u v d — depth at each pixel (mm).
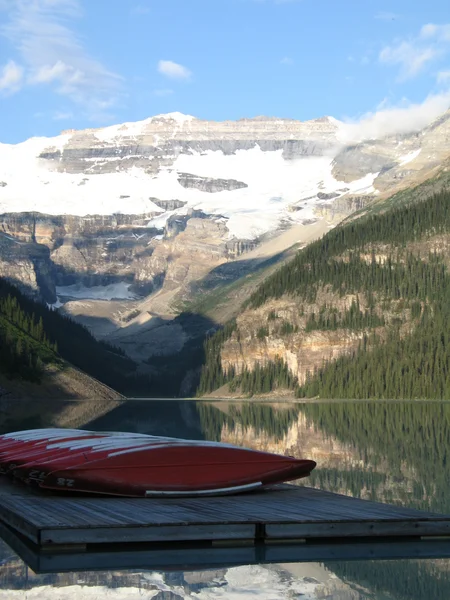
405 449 48750
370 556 19859
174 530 21016
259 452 27562
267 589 17047
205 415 105625
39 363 179250
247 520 21375
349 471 36844
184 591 16875
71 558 19625
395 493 29641
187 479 26484
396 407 144125
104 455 27250
